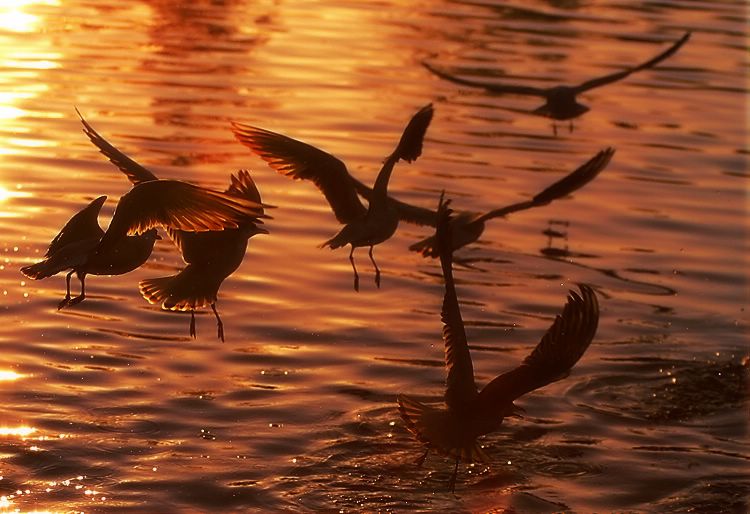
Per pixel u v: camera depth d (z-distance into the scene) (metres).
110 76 27.23
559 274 18.83
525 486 12.80
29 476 12.48
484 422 8.05
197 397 14.30
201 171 21.50
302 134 23.81
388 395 14.63
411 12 36.56
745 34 35.50
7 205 19.66
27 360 14.98
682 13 38.22
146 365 15.02
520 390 7.49
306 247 19.16
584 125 26.27
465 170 22.77
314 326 16.44
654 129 26.19
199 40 31.41
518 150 24.28
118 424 13.60
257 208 8.09
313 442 13.44
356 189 11.48
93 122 23.86
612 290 18.38
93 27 32.22
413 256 19.23
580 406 14.75
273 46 31.16
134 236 9.15
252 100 25.98
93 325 16.06
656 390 15.20
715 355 16.27
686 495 12.74
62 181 20.84
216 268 9.62
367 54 30.70
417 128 11.46
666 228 20.95
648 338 16.75
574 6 38.69
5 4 34.59
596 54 31.84
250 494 12.36
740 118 27.12
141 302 16.89
